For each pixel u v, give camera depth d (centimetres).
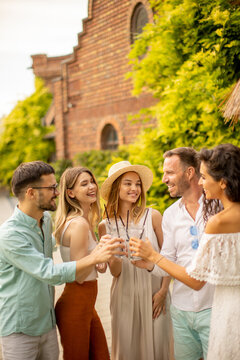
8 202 1365
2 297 210
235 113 276
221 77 431
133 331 251
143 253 200
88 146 1117
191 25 471
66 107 1184
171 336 270
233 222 171
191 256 222
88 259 202
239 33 430
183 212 227
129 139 941
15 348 208
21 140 1590
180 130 470
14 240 202
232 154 171
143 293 248
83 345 232
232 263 172
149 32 518
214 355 179
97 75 1045
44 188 209
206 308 218
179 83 432
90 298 236
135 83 569
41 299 213
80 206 250
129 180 260
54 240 264
